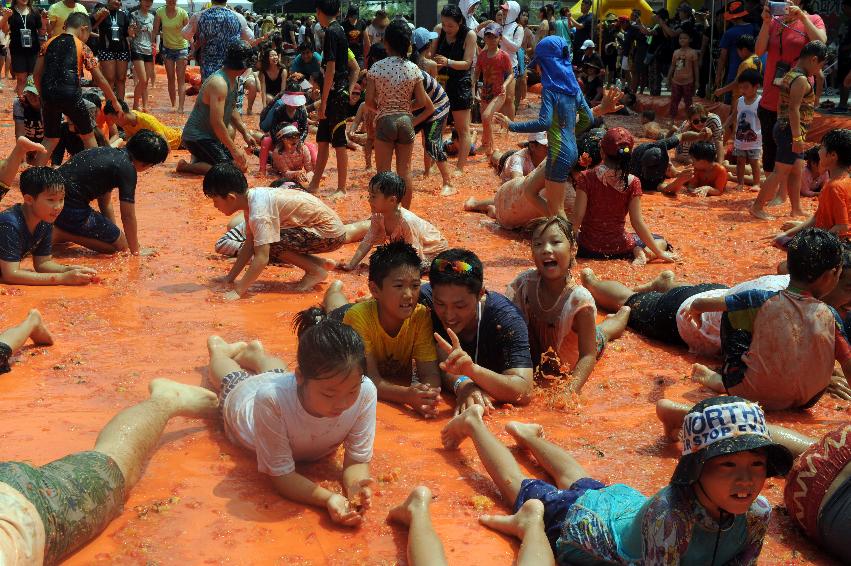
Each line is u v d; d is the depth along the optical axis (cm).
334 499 402
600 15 2528
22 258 757
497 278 812
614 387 580
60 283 748
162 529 387
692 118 1409
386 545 384
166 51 1836
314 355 387
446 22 1288
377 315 540
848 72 1706
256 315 691
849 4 1706
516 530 387
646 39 2172
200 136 1241
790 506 409
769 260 898
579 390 559
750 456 316
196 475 435
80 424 481
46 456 440
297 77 1714
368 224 937
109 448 406
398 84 991
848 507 384
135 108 1831
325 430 421
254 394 459
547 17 2412
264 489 425
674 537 331
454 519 407
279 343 627
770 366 527
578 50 2531
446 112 1176
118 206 1066
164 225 986
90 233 846
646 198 1227
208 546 376
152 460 448
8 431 468
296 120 1274
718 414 319
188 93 2195
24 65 1752
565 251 554
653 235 932
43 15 1833
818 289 527
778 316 525
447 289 510
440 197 1172
